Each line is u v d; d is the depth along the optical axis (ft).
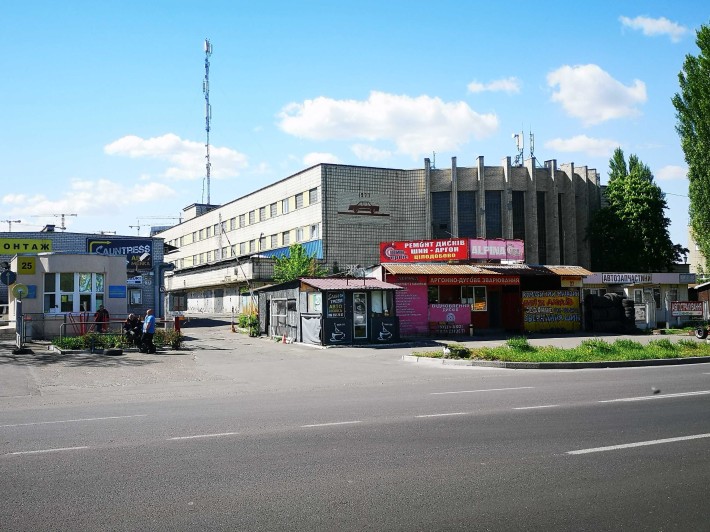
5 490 19.76
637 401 36.55
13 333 97.76
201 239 278.46
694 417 31.09
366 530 16.15
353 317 90.38
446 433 27.81
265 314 110.22
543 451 24.31
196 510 17.74
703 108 136.26
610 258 202.90
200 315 195.62
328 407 36.04
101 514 17.48
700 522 16.58
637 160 231.30
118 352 74.64
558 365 59.41
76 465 22.70
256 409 35.63
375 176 191.83
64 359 69.51
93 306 96.68
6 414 34.91
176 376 56.54
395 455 23.82
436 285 115.24
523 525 16.40
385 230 191.31
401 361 69.21
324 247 182.80
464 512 17.42
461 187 196.03
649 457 23.26
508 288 117.60
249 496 18.95
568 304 115.14
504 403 36.63
